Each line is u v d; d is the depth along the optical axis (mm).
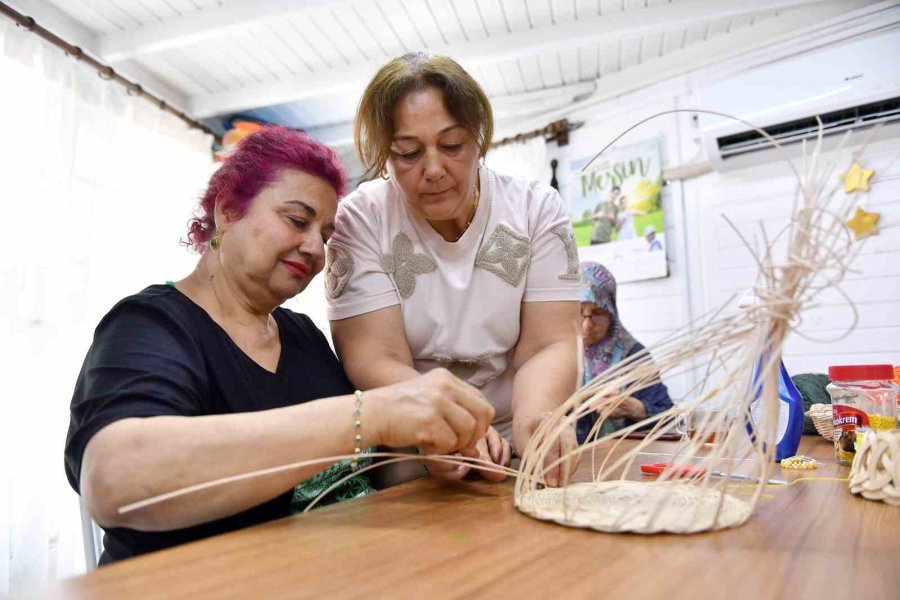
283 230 938
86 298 2740
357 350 1125
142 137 3158
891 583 444
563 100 3598
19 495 2381
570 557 516
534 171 3629
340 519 663
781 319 607
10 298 2379
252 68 3334
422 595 432
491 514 682
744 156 2953
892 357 2590
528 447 777
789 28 2945
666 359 682
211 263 988
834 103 2688
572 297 1187
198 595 438
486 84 3600
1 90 2395
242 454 636
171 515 620
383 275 1160
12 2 2549
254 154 956
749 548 534
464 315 1175
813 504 693
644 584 449
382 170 1094
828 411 1224
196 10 2814
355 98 3682
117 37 2932
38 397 2484
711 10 2793
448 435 728
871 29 2721
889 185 2627
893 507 674
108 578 475
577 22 2973
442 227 1172
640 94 3355
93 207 2814
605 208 3447
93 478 612
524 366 1136
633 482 801
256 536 595
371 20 2943
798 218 583
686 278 3178
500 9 2893
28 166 2490
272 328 1072
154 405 690
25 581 2354
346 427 692
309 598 429
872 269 2635
